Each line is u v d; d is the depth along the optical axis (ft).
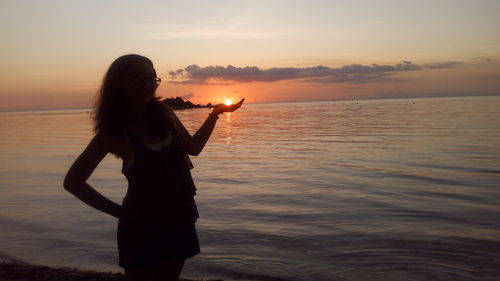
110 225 23.31
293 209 26.58
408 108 314.14
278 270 16.62
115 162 51.88
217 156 59.00
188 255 7.50
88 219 24.61
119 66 7.09
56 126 175.32
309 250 18.79
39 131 138.62
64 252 19.25
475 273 15.78
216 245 19.70
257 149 67.77
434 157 51.42
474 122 122.01
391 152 57.98
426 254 17.88
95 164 6.96
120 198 31.14
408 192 31.12
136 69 7.06
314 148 66.80
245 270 16.70
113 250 19.39
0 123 236.43
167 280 7.54
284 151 63.72
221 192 32.65
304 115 245.65
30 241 20.83
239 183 36.78
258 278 15.98
